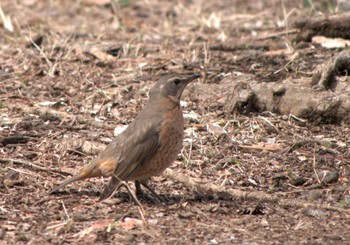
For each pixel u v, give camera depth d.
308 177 11.09
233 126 12.91
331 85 13.38
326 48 16.27
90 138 12.39
